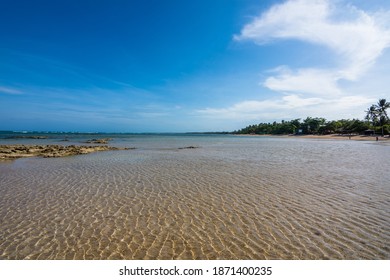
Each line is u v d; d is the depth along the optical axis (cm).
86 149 3919
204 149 4475
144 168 2116
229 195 1246
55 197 1220
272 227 854
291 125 17438
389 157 2903
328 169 2023
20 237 791
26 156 3094
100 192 1311
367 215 951
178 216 963
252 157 3017
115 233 817
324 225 864
